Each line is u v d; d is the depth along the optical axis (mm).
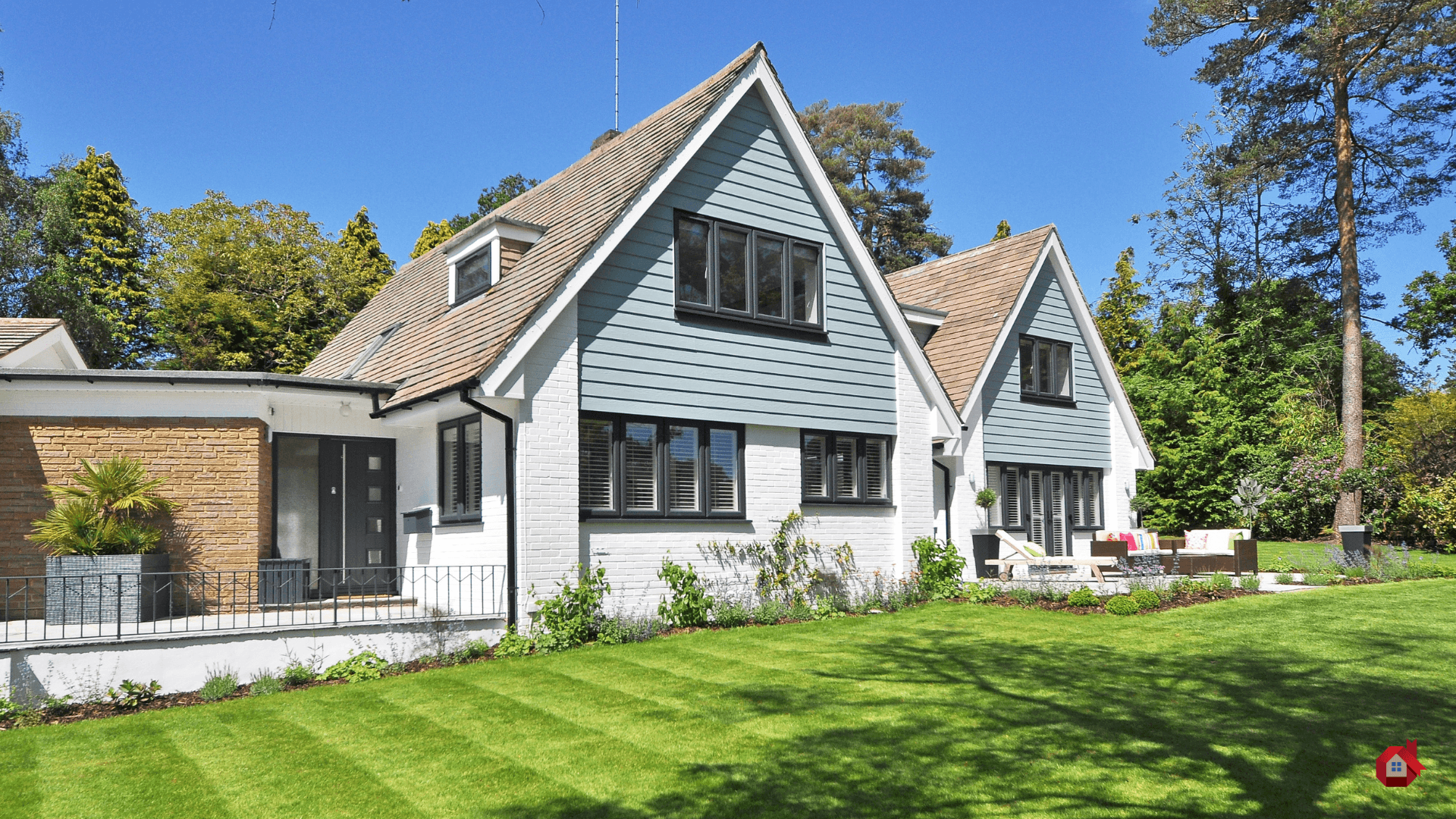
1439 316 33094
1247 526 26172
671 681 9383
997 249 22281
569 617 11945
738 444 14383
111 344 36594
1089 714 7758
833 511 15547
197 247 38469
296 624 10383
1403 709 7805
